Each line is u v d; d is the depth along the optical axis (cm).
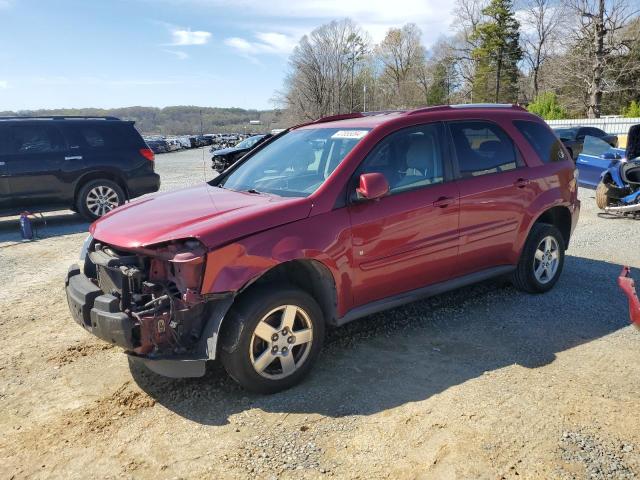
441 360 404
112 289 372
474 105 509
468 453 292
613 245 761
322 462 288
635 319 331
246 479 277
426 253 433
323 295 388
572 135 1830
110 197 1044
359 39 7950
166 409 345
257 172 468
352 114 513
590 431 311
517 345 429
